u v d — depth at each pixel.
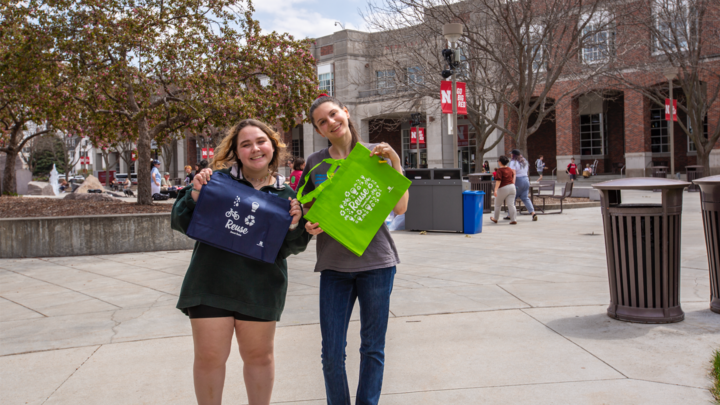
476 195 11.54
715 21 23.77
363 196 2.74
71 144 76.69
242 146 2.76
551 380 3.51
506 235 11.21
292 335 4.68
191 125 13.91
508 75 19.12
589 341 4.22
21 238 9.75
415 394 3.38
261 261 2.64
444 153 37.22
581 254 8.59
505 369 3.72
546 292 5.94
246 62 12.87
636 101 32.19
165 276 7.64
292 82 13.44
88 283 7.29
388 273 2.87
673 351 3.93
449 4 18.50
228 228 2.60
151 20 11.93
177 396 3.49
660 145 36.47
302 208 2.78
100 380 3.78
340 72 39.03
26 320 5.43
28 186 28.41
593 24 20.02
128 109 14.29
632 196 19.55
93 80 12.43
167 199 18.34
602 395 3.25
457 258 8.47
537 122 20.03
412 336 4.53
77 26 11.73
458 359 3.95
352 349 4.29
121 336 4.79
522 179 13.99
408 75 22.30
